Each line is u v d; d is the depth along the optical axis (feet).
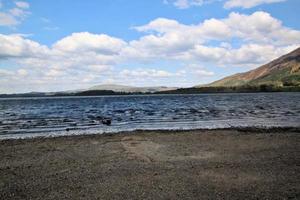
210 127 115.14
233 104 283.38
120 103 363.97
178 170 48.16
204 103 316.19
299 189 38.68
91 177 44.96
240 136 83.97
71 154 62.49
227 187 39.70
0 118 162.09
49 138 86.48
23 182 43.09
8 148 70.59
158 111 205.98
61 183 42.32
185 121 138.51
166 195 37.01
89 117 164.86
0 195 37.88
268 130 96.63
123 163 53.47
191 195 36.94
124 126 122.72
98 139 82.74
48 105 334.03
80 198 36.50
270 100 362.74
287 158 55.77
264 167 49.39
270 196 36.37
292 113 173.37
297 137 81.10
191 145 71.15
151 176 44.96
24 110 237.25
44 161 56.18
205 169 48.62
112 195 37.29
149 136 86.74
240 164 51.65
